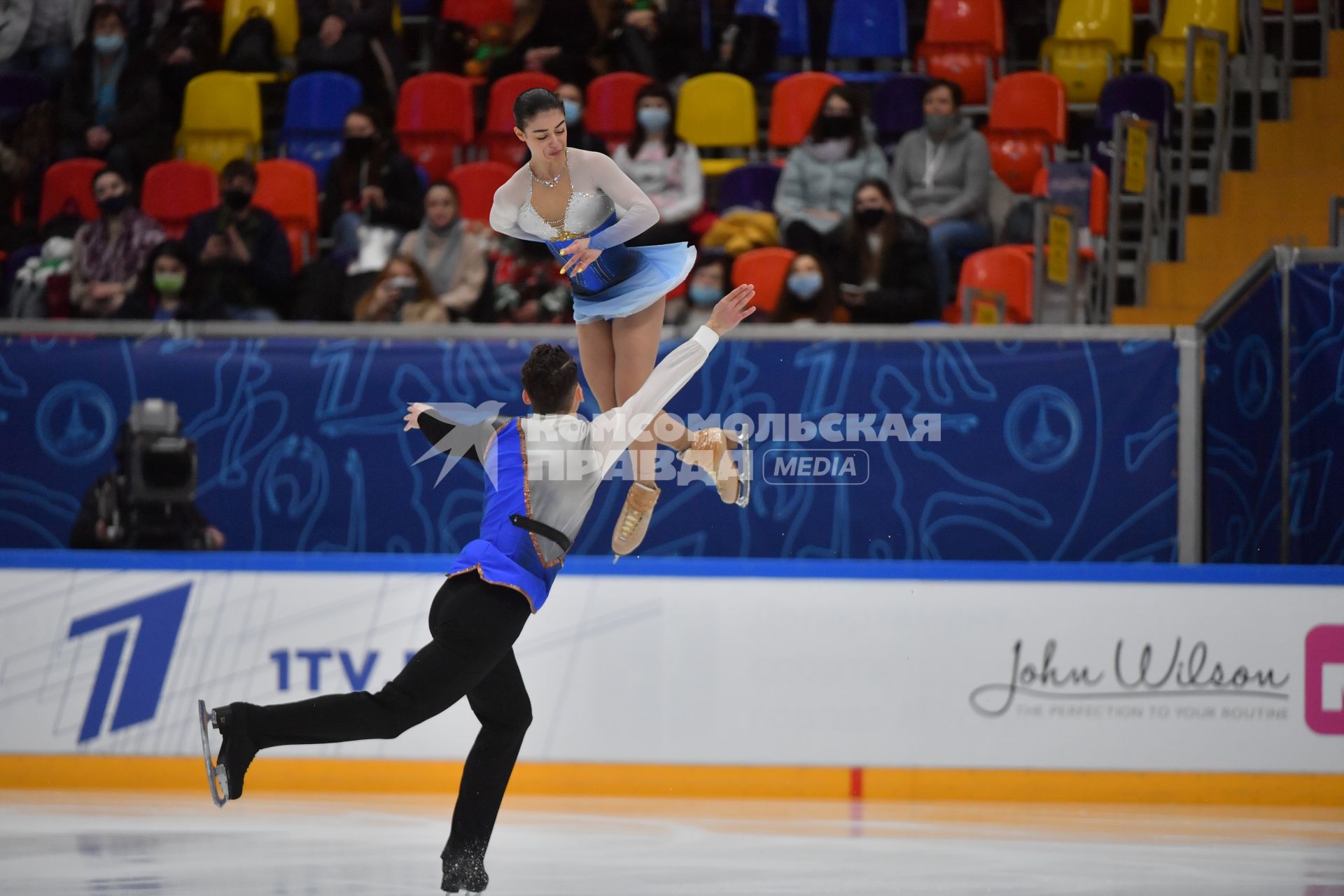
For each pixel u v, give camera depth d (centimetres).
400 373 2788
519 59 4138
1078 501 2686
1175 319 3350
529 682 2547
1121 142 3338
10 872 1728
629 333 1667
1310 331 2598
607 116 3947
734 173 3716
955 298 3438
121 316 3272
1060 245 3022
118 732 2583
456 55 4269
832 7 4388
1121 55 4147
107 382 2817
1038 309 2953
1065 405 2691
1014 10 4416
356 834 2084
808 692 2519
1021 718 2492
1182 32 4028
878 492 2717
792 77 4012
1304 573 2488
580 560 2572
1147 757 2477
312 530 2800
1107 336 2681
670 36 4088
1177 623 2492
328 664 2577
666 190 3491
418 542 2794
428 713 1496
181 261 3231
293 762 2567
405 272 3086
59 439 2817
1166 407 2680
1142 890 1664
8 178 4022
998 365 2702
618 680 2538
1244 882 1722
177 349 2817
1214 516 2692
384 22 4197
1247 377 2645
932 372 2708
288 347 2812
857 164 3522
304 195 3753
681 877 1738
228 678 2583
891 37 4222
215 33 4428
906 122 3841
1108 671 2491
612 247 1633
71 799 2455
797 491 2730
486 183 3694
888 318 3108
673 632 2541
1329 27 4003
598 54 4075
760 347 2736
